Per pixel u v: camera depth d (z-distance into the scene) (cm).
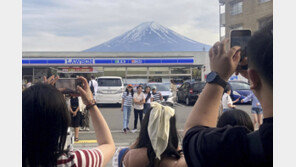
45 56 2883
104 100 1638
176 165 197
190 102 1694
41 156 119
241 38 102
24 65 2858
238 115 240
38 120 119
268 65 88
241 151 91
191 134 106
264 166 89
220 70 104
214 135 97
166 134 201
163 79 2983
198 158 99
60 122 122
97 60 2902
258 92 94
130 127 1028
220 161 93
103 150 136
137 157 208
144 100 906
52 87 127
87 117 793
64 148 128
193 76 2961
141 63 2919
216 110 109
